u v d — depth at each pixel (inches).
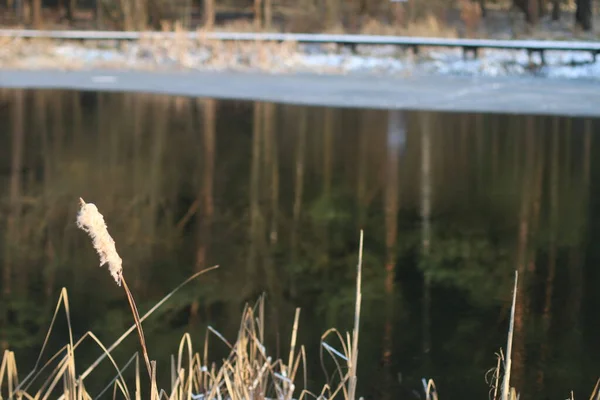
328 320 254.1
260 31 1470.2
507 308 264.4
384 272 306.7
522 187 451.5
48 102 823.7
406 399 196.4
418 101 852.0
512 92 924.0
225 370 125.0
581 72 1081.4
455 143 594.9
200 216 390.9
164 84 1003.3
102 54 1250.0
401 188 453.4
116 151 558.3
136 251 332.8
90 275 299.1
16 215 389.4
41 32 1341.0
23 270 305.6
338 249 336.2
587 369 216.1
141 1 1530.5
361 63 1168.8
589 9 1518.2
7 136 613.6
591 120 709.3
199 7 1812.3
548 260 320.8
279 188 453.4
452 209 403.5
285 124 693.3
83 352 227.1
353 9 1594.5
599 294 277.4
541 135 626.8
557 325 249.6
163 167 506.3
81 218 75.7
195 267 310.3
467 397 198.1
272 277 298.5
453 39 1267.2
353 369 115.6
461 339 237.9
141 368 213.6
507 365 107.5
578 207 404.8
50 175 478.6
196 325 248.8
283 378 124.8
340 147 582.6
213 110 781.9
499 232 361.7
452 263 315.9
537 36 1414.9
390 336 237.9
